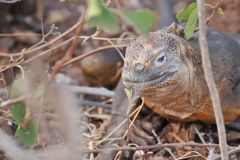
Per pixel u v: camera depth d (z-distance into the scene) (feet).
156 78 26.61
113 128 31.48
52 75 20.49
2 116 31.01
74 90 32.19
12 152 21.53
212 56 29.91
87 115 33.22
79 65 43.88
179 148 29.58
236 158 26.55
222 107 30.07
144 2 55.47
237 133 31.42
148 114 33.12
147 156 26.61
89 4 16.52
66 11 53.83
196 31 29.86
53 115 29.37
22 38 47.21
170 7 49.85
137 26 16.84
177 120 31.73
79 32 19.38
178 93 28.07
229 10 45.75
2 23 46.06
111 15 17.46
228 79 30.42
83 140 29.27
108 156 27.53
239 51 33.40
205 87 28.76
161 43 26.96
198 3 19.45
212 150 26.23
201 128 31.99
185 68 27.68
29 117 20.45
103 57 39.24
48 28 49.96
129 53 26.86
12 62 26.66
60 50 44.68
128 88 26.55
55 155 22.36
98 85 41.29
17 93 22.71
